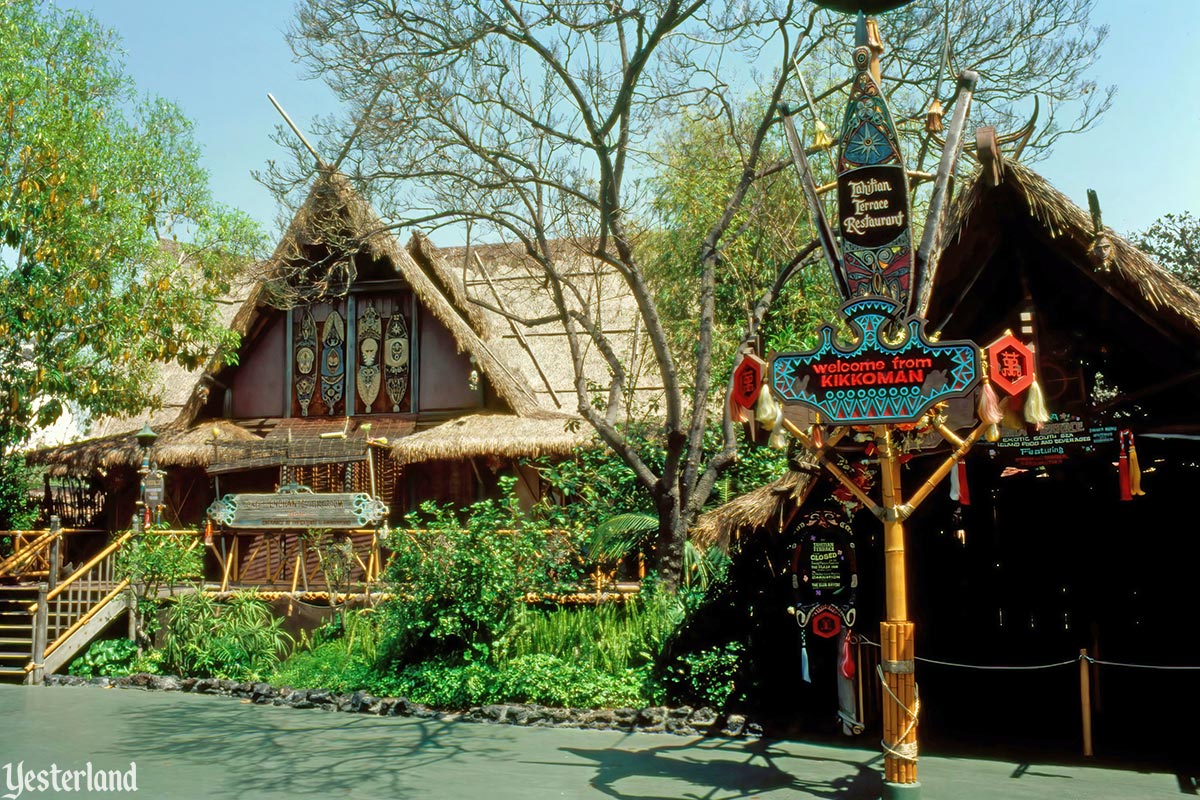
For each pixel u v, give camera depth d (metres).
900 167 9.08
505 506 16.77
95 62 20.30
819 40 15.34
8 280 19.12
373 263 22.88
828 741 11.87
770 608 13.13
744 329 19.48
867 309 8.96
